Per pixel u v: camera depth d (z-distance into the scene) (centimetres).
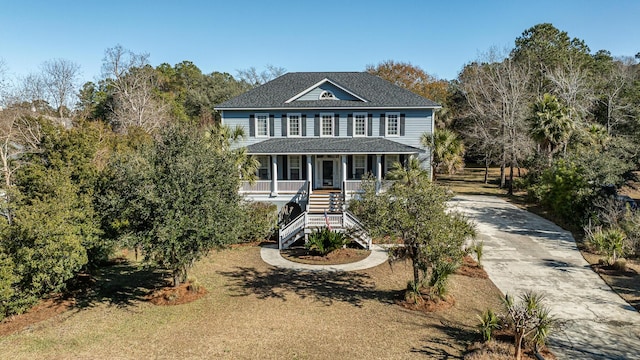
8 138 2741
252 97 2916
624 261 1638
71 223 1345
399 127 2758
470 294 1417
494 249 1955
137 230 1305
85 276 1600
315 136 2805
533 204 3053
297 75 3238
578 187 2364
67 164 1566
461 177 4844
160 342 1081
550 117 2975
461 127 4897
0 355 1011
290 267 1761
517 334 956
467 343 1059
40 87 4434
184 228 1223
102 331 1150
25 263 1220
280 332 1137
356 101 2791
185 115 6053
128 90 5391
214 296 1421
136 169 1266
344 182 2484
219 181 1331
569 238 2144
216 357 998
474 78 4697
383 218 1241
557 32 5238
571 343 1070
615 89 4094
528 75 4022
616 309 1288
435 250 1202
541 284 1509
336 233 1959
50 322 1213
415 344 1059
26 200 1427
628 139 3312
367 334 1120
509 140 3697
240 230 1404
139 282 1588
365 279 1599
